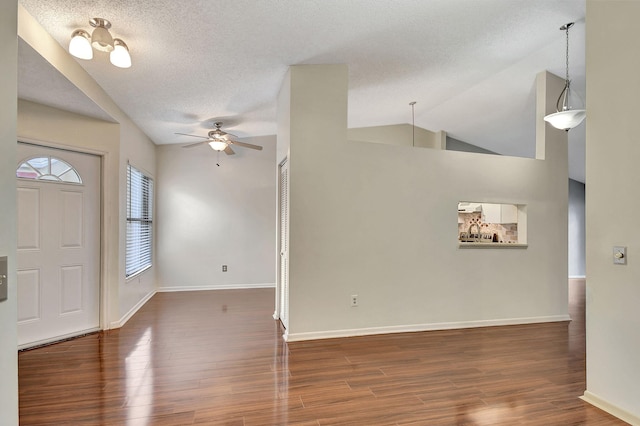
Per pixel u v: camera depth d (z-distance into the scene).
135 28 2.53
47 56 2.43
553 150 4.30
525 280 4.14
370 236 3.62
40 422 2.01
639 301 2.06
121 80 3.30
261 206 6.22
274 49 3.04
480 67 3.97
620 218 2.17
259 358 2.97
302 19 2.63
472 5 2.73
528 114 5.43
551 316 4.23
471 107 5.42
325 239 3.49
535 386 2.50
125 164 4.17
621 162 2.16
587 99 2.38
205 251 6.01
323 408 2.19
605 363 2.23
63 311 3.47
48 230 3.37
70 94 3.05
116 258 3.87
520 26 3.15
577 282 7.26
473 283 3.95
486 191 4.03
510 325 4.04
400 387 2.47
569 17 3.06
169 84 3.49
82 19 2.36
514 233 4.38
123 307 4.09
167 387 2.44
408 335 3.61
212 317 4.28
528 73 4.26
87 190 3.68
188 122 4.78
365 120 6.05
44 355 3.04
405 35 3.07
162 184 5.86
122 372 2.68
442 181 3.87
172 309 4.67
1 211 1.12
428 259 3.80
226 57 3.07
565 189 4.34
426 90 4.62
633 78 2.10
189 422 2.02
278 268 4.24
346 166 3.55
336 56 3.34
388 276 3.68
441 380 2.59
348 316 3.56
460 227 4.93
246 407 2.19
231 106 4.29
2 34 1.13
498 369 2.79
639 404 2.04
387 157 3.69
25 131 3.20
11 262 1.16
